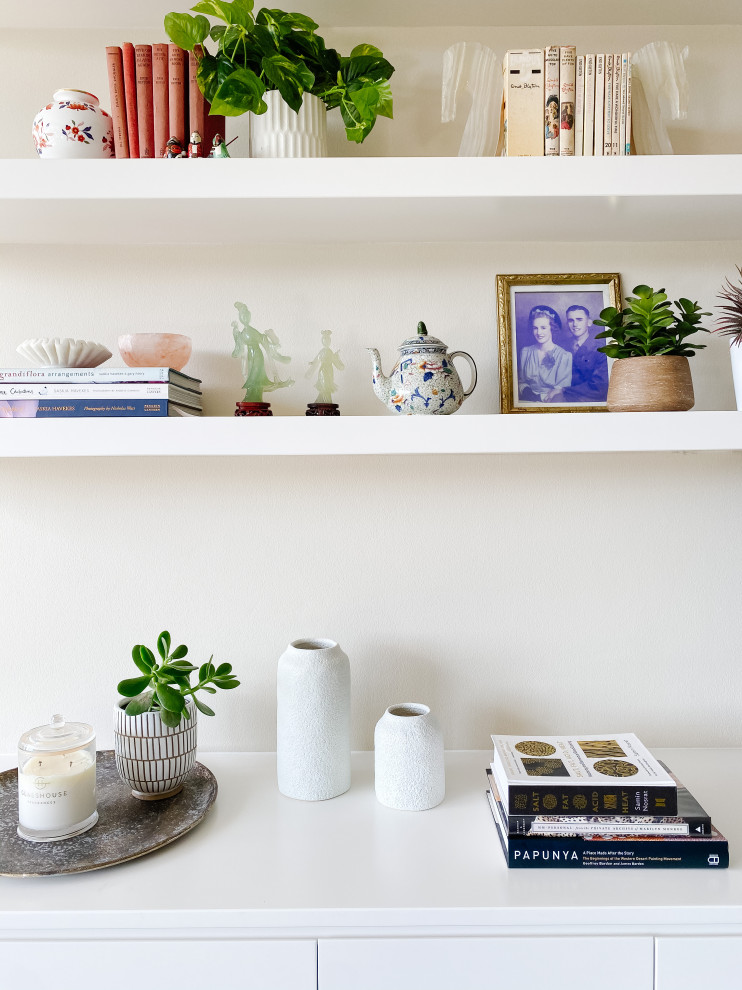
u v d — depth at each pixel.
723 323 1.26
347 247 1.26
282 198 1.01
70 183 1.01
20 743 0.99
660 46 1.12
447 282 1.26
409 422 1.02
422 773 1.07
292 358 1.27
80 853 0.93
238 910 0.84
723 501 1.28
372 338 1.27
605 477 1.28
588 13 1.22
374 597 1.28
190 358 1.26
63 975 0.86
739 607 1.29
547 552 1.28
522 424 1.01
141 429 1.02
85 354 1.10
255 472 1.28
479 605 1.28
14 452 1.01
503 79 1.11
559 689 1.29
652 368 1.04
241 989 0.86
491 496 1.28
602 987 0.86
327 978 0.86
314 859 0.94
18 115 1.25
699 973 0.86
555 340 1.23
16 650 1.28
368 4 1.18
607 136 1.05
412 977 0.86
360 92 1.07
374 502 1.28
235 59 1.04
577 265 1.26
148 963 0.86
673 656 1.29
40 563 1.27
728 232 1.21
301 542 1.28
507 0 1.17
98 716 1.29
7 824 1.02
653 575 1.28
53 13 1.20
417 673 1.29
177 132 1.09
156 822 1.02
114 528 1.28
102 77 1.26
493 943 0.86
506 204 1.05
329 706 1.10
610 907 0.85
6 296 1.26
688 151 1.26
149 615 1.28
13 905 0.85
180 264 1.26
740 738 1.29
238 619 1.28
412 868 0.92
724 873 0.92
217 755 1.27
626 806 0.93
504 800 0.97
